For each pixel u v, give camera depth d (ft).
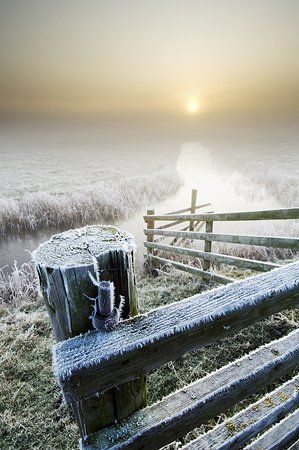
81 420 2.90
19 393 8.27
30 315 12.41
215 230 26.94
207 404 3.33
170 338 2.59
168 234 14.83
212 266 16.57
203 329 2.75
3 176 53.21
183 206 37.68
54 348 2.44
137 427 3.02
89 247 2.63
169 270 16.62
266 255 17.87
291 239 8.47
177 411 3.19
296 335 4.35
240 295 2.96
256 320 3.14
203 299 2.93
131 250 2.70
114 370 2.48
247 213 9.77
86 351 2.39
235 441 4.00
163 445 3.23
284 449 4.47
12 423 7.38
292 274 3.38
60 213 31.12
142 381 3.13
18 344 10.34
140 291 13.82
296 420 4.67
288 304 3.35
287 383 4.81
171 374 8.46
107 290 2.39
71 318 2.60
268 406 4.44
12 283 16.35
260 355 3.91
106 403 2.87
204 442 3.99
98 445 2.89
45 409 7.75
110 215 33.40
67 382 2.30
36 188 41.86
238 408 7.06
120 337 2.51
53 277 2.46
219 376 3.59
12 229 29.04
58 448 6.78
